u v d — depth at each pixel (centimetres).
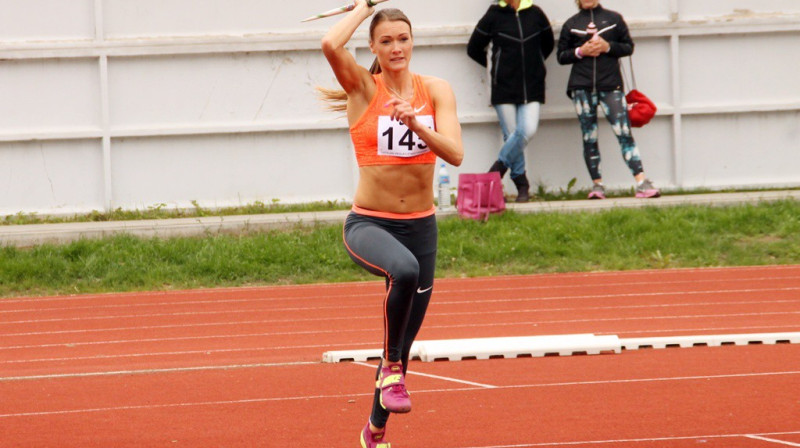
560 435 1305
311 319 2545
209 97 3734
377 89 1129
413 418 1434
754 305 2614
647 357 1923
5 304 2884
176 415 1493
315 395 1627
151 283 3098
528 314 2562
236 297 2916
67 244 3234
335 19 3781
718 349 1994
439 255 3228
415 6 3784
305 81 3781
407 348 1166
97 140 3688
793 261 3234
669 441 1260
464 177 3428
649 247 3294
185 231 3344
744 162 3934
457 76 3809
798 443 1234
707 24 3878
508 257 3241
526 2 3541
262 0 3753
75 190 3691
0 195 3647
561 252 3259
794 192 3728
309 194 3784
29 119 3659
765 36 3928
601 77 3550
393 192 1132
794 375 1703
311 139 3775
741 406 1469
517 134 3550
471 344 2000
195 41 3697
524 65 3528
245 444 1291
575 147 3862
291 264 3197
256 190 3762
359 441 1290
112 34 3694
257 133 3753
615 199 3634
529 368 1833
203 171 3734
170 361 2041
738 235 3375
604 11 3559
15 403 1617
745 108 3909
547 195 3803
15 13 3647
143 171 3716
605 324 2392
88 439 1344
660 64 3894
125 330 2461
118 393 1688
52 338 2372
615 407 1480
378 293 2927
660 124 3900
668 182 3912
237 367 1927
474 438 1302
